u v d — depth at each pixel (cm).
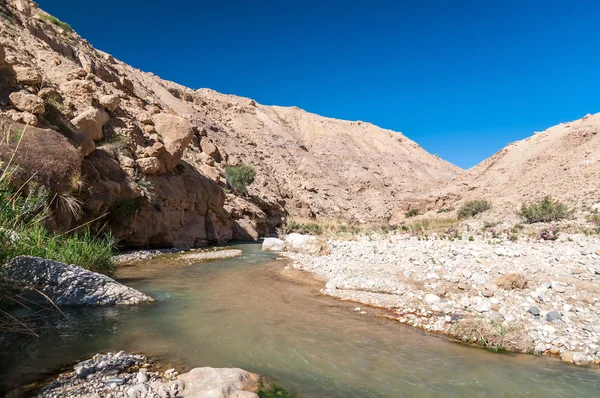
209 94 9200
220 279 1016
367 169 8106
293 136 8762
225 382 382
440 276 915
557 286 772
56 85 1781
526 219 2364
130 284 903
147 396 358
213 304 743
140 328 574
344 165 8012
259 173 4775
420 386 423
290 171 5994
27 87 1409
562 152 5269
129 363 439
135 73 5938
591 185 3706
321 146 8850
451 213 4759
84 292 684
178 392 372
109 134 1741
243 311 699
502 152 6662
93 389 371
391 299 793
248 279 1027
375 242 1516
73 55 2520
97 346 491
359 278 959
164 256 1481
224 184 2891
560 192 3928
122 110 1980
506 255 1005
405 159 9588
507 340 551
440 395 404
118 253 1385
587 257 948
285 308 732
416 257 1091
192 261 1372
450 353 525
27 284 590
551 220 2231
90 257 855
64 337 516
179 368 439
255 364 465
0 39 1770
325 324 638
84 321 588
